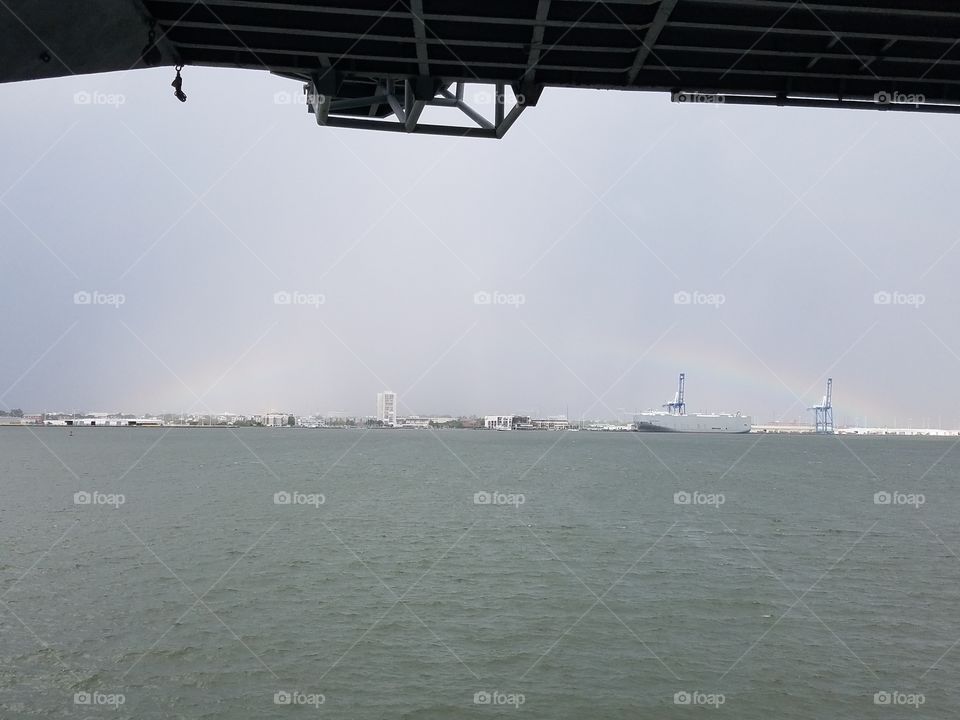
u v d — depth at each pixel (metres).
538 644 21.84
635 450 162.75
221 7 11.30
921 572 32.22
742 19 11.15
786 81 13.27
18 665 19.81
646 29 11.23
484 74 12.96
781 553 36.28
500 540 38.09
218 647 21.23
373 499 56.25
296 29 11.47
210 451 138.38
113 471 85.38
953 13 10.48
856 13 11.11
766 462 121.19
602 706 17.84
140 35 11.26
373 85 15.11
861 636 23.08
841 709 17.86
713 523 46.03
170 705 17.59
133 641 21.67
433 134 13.59
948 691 18.95
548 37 11.80
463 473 85.56
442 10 10.82
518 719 17.11
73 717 16.92
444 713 17.38
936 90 13.37
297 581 28.70
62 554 33.78
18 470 86.75
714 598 27.03
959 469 112.06
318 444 181.00
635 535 40.50
